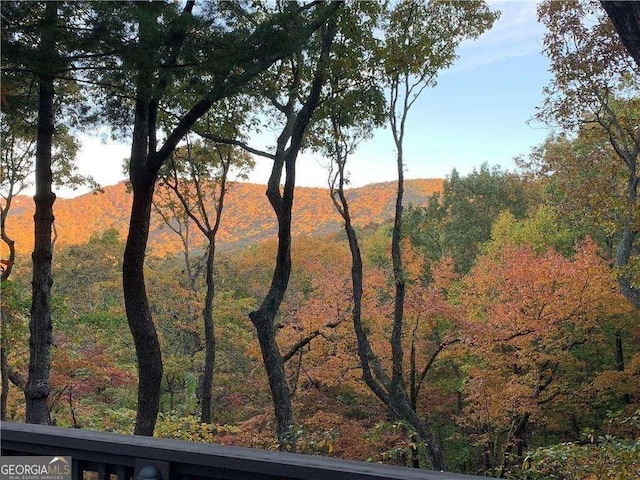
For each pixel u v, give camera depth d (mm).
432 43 12164
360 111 12156
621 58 13805
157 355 8906
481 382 14602
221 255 32469
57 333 16094
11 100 9570
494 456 14812
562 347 15836
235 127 16672
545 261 15570
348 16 10867
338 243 33125
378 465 1665
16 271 25344
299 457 1757
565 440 18125
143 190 8836
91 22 6738
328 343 16938
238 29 7273
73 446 2066
